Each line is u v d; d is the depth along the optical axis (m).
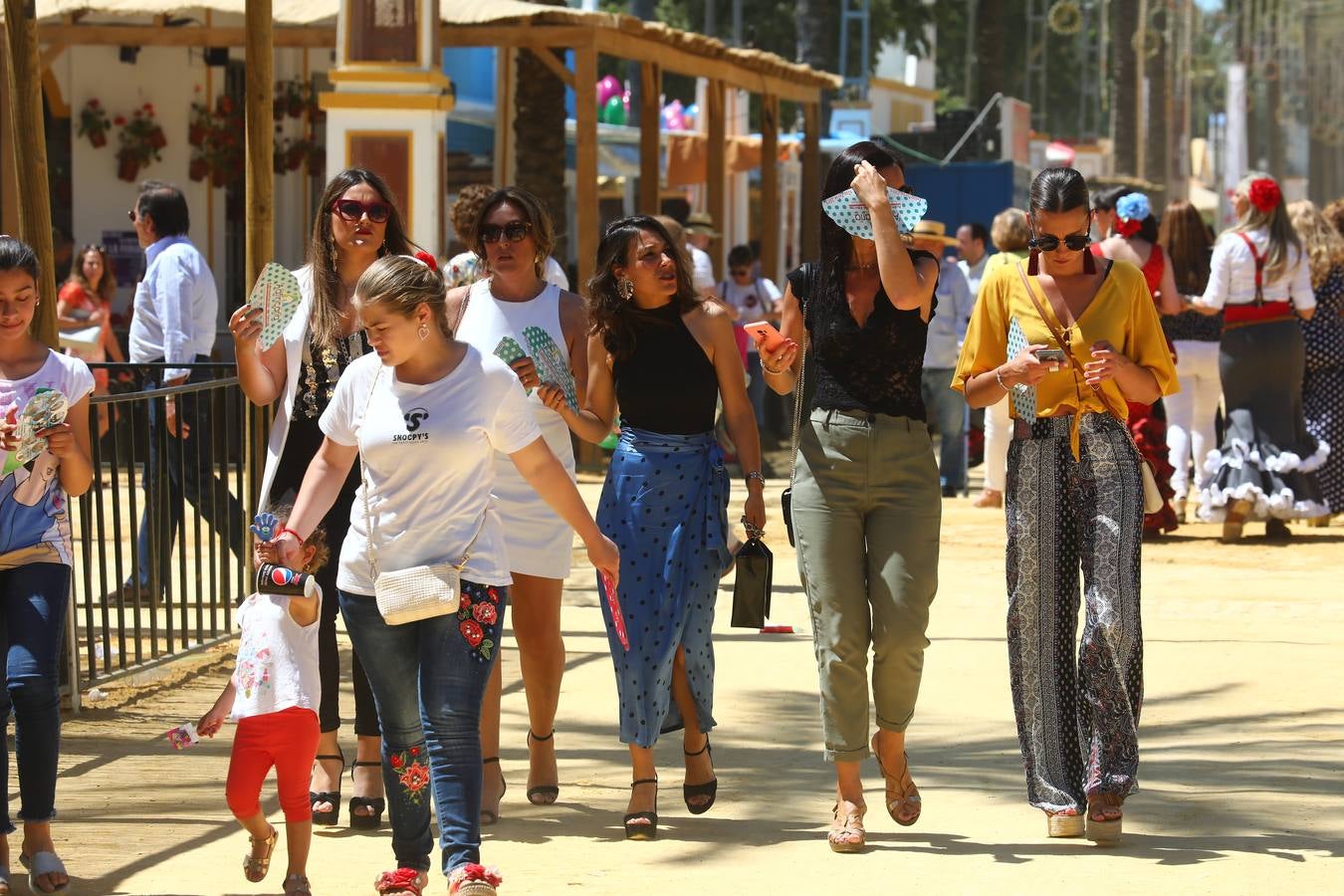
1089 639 14.20
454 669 12.26
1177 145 120.31
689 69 51.62
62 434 13.27
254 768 12.60
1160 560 30.23
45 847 13.08
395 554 12.34
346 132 36.50
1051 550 14.59
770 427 55.34
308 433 15.26
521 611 15.62
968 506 38.06
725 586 28.72
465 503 12.39
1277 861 13.62
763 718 19.22
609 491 14.97
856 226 13.96
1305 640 23.22
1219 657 22.09
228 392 22.14
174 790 16.25
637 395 14.89
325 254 15.47
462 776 12.17
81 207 51.75
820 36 82.38
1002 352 15.02
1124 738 14.25
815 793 16.16
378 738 15.11
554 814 15.48
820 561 14.23
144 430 20.59
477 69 62.62
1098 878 13.25
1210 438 33.75
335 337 15.26
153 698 20.28
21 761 13.05
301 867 12.77
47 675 13.09
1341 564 29.62
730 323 15.09
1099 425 14.52
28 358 13.84
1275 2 133.00
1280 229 31.08
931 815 15.36
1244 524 34.03
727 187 76.75
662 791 16.34
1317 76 136.75
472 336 15.77
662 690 14.77
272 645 12.64
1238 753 17.33
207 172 51.59
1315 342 32.16
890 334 14.05
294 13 42.78
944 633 23.95
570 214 71.69
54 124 51.66
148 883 13.43
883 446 14.10
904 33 125.06
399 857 12.73
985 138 71.56
